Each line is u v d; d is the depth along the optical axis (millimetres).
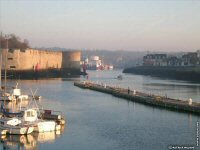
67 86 179375
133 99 121125
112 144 59812
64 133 67375
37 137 63938
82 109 98312
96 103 112438
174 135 66250
